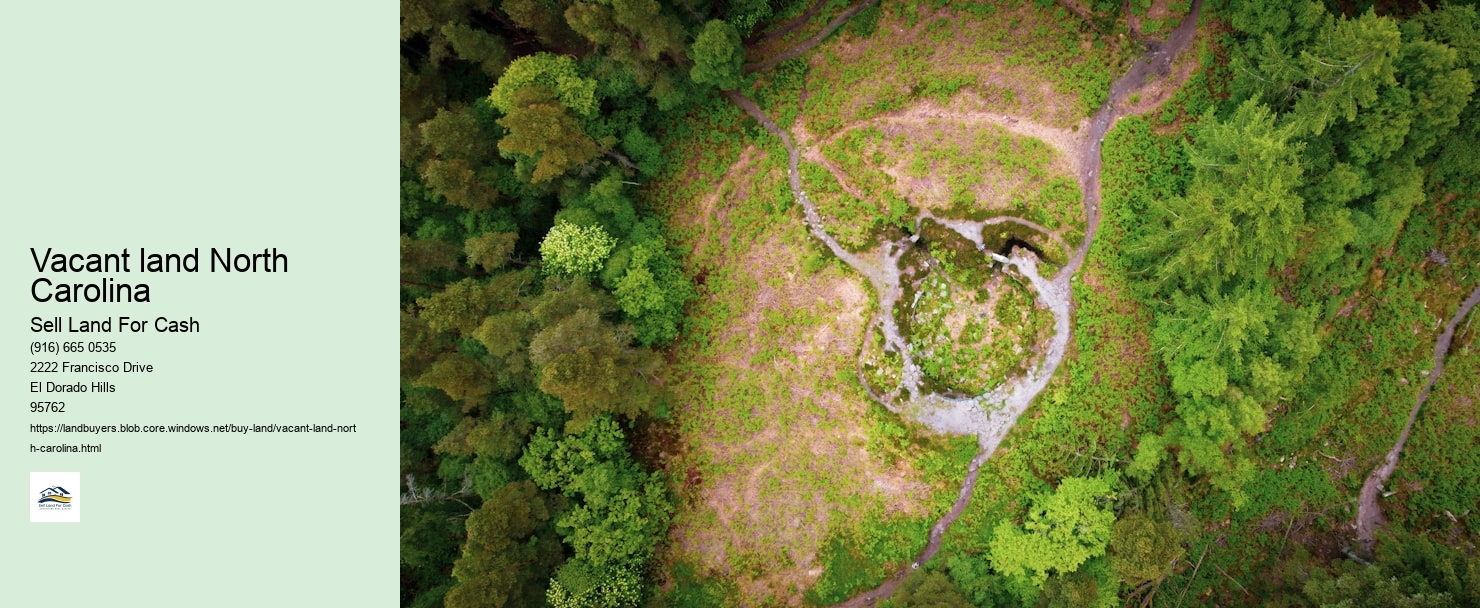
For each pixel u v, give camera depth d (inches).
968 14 1199.6
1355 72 901.8
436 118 1006.4
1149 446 1092.5
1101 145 1182.9
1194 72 1154.0
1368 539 1202.0
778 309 1228.5
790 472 1217.4
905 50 1213.7
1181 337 1059.9
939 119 1214.3
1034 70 1192.8
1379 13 1091.9
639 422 1221.1
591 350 955.3
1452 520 1181.1
